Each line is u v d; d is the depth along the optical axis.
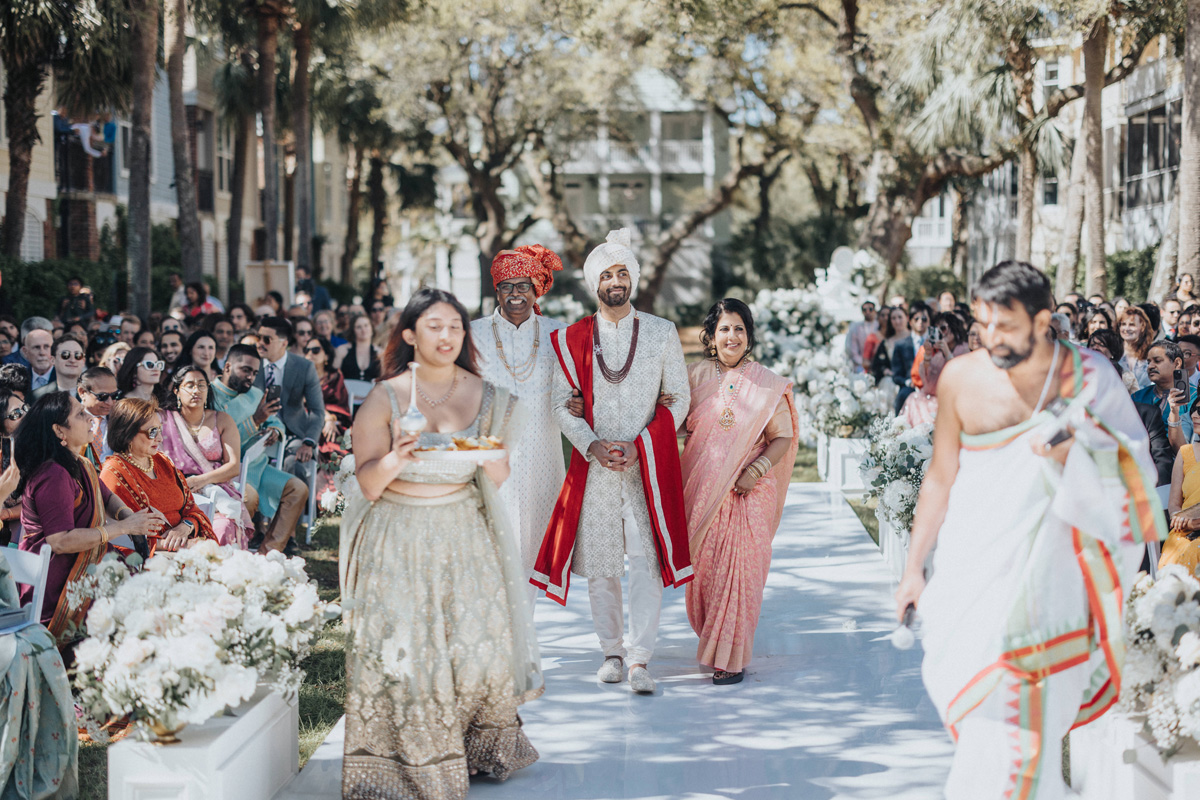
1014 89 17.34
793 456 5.55
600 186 46.12
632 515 5.10
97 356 8.99
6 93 16.42
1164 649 3.37
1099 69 17.00
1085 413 3.03
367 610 3.72
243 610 3.67
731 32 22.78
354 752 3.75
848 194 37.22
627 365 5.11
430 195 42.03
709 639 5.14
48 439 4.55
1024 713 3.03
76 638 4.54
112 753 3.46
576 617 6.43
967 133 17.73
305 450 8.03
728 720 4.66
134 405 5.25
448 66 27.88
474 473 3.85
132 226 14.90
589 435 5.06
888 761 4.17
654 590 5.05
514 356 5.35
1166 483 5.58
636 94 33.72
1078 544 3.07
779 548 8.14
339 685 5.24
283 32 23.06
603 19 23.12
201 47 25.80
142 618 3.51
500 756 4.01
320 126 33.38
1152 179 24.52
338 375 9.32
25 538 4.50
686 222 36.00
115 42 14.98
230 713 3.76
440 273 55.06
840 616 6.30
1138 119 25.30
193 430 6.62
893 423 6.82
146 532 4.73
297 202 23.05
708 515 5.17
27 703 3.75
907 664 5.37
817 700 4.89
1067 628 3.04
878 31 20.83
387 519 3.75
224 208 31.80
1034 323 3.01
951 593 3.14
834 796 3.86
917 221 51.03
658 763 4.20
